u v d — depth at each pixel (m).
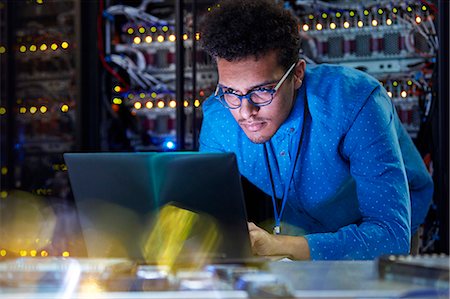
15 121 4.33
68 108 4.51
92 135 4.04
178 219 1.34
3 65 4.36
